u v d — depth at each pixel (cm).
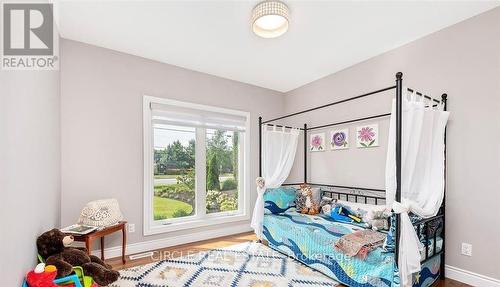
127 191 300
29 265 142
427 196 213
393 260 188
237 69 355
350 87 342
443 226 236
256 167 415
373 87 312
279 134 363
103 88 288
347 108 344
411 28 248
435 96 252
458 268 231
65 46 268
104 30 253
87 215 241
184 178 353
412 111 198
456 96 238
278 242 303
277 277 239
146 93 318
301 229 271
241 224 393
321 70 357
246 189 401
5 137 107
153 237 316
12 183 115
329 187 365
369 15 226
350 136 338
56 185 237
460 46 236
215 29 251
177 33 259
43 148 182
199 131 365
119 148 296
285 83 412
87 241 217
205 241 346
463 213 230
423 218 210
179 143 349
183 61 329
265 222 327
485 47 220
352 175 334
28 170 143
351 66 340
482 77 222
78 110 273
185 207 352
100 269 167
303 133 411
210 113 370
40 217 171
